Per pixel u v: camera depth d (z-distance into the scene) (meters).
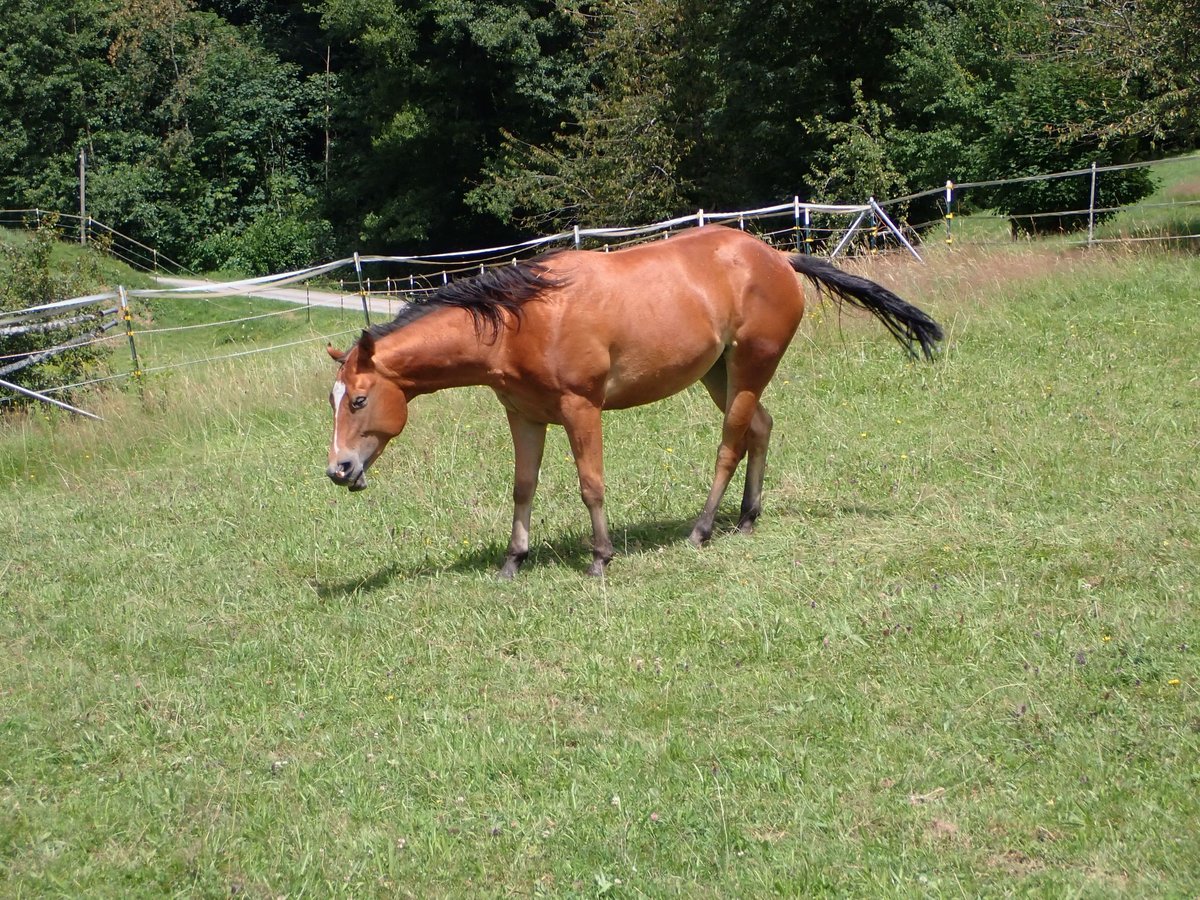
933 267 13.62
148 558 8.00
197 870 4.24
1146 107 15.91
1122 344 10.65
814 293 12.82
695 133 29.11
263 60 45.44
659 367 6.85
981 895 3.73
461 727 5.11
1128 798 4.18
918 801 4.30
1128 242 14.12
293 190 44.62
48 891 4.17
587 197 30.55
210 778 4.87
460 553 7.54
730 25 28.03
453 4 36.06
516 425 7.01
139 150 42.53
